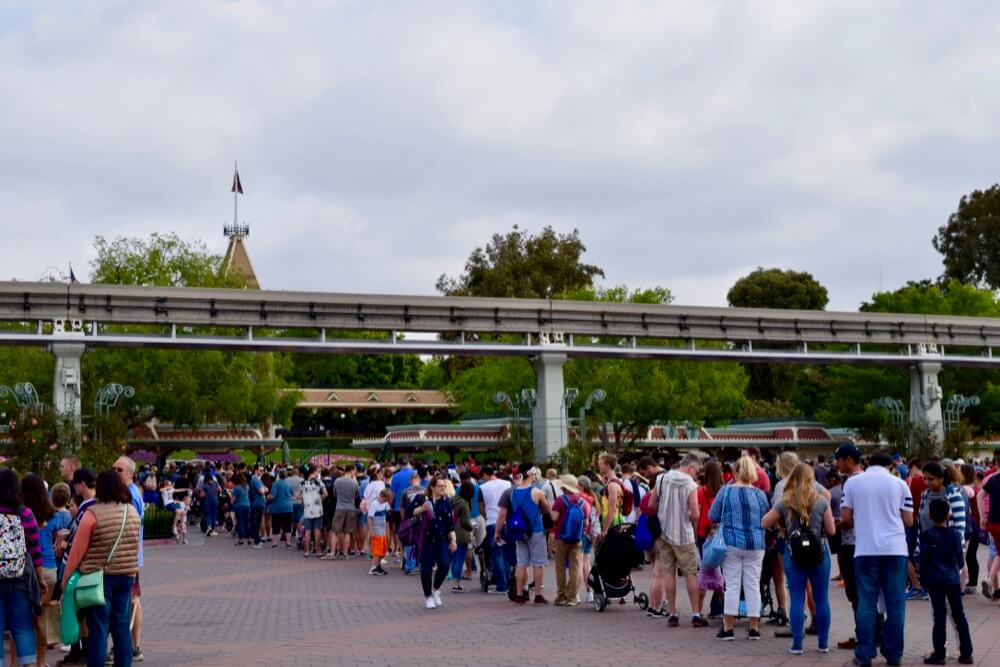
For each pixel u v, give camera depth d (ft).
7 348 170.71
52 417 105.70
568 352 133.80
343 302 126.11
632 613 54.60
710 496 51.52
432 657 41.24
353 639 46.60
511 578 61.00
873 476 39.29
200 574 78.33
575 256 286.46
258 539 104.78
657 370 187.62
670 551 50.78
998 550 56.49
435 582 58.23
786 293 297.94
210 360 172.14
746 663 39.52
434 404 304.71
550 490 61.16
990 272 292.61
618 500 57.52
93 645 35.19
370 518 78.89
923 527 49.98
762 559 46.96
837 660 40.27
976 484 65.26
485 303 132.05
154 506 116.37
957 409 166.71
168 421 176.76
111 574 35.68
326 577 76.18
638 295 203.51
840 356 148.46
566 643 44.70
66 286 115.55
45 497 38.58
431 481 60.08
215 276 187.32
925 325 155.22
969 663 39.11
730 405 194.59
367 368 357.00
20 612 34.19
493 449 198.39
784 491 42.45
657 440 207.41
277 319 123.54
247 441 201.77
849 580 45.57
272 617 54.49
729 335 144.36
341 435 305.12
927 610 53.83
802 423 209.67
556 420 131.75
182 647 44.86
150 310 118.83
